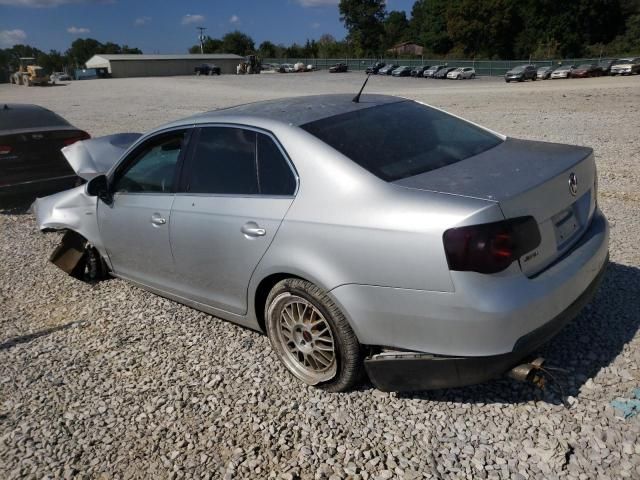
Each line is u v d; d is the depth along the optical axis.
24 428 3.34
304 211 3.18
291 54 111.12
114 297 5.13
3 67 117.25
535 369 2.85
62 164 8.38
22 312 5.00
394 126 3.62
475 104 21.27
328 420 3.17
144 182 4.41
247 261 3.51
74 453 3.09
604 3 88.62
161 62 89.88
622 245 5.22
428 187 2.91
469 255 2.64
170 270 4.24
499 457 2.77
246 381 3.62
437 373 2.89
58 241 7.03
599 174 8.11
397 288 2.83
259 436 3.10
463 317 2.70
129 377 3.79
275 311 3.50
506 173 3.04
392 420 3.12
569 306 3.00
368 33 107.06
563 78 50.88
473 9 88.06
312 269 3.11
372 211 2.92
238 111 3.97
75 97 36.56
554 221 3.03
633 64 47.53
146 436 3.19
